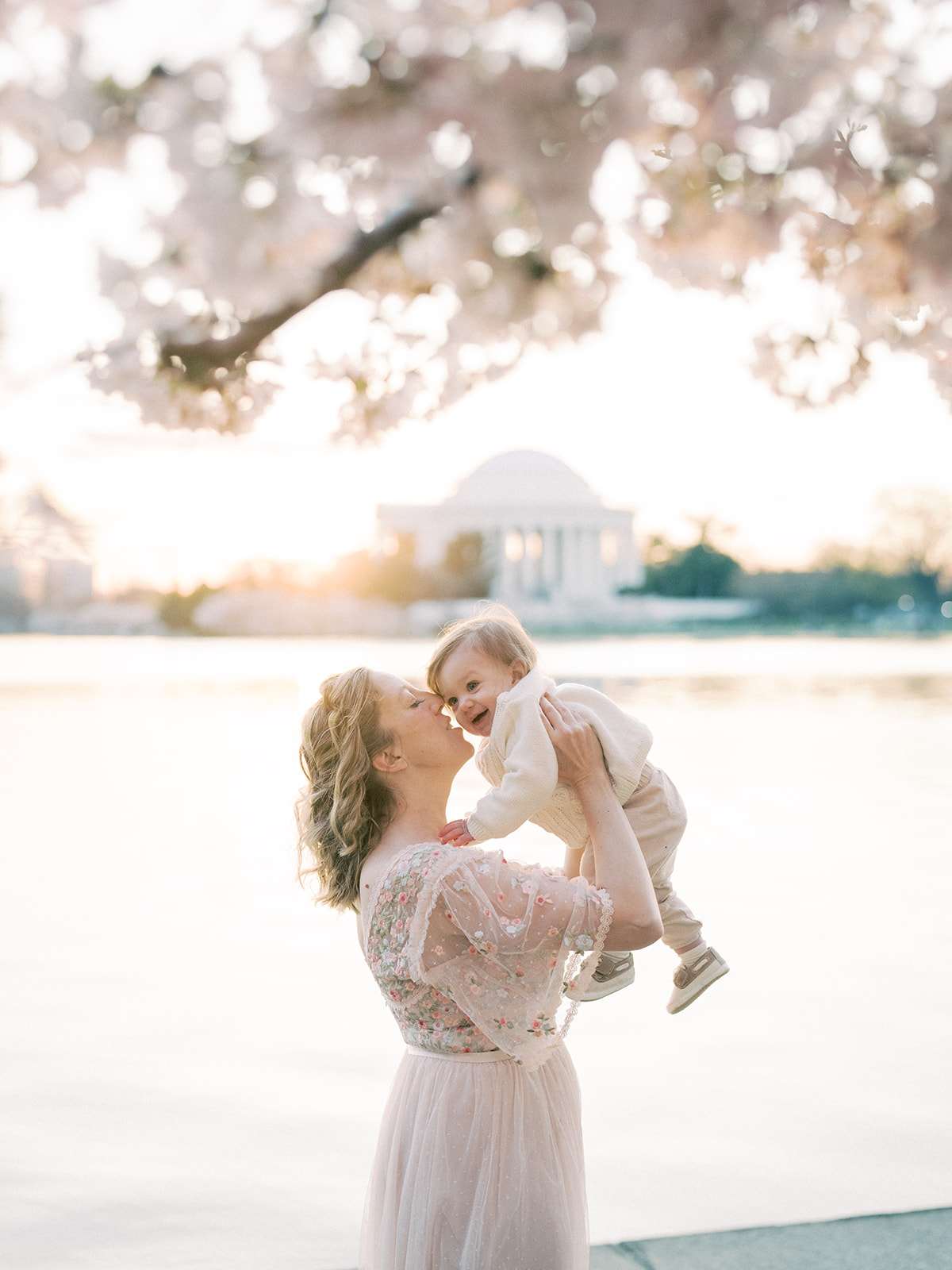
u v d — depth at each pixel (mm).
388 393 2412
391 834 2439
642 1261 3145
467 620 2740
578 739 2422
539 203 1307
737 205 1592
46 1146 3996
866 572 96125
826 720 21000
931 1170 3787
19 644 60938
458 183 1404
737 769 14414
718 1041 5055
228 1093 4469
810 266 1747
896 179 1564
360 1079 4633
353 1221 3494
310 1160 3904
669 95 1307
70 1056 4867
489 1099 2275
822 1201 3568
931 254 1613
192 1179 3754
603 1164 3863
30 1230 3422
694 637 68875
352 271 1626
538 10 1220
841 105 1469
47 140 1290
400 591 86688
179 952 6473
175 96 1268
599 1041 5078
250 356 2207
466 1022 2316
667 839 2807
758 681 31641
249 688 30438
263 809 11672
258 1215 3518
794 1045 4980
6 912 7406
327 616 77188
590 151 1275
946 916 7133
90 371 1876
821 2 1311
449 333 1974
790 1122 4191
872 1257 3143
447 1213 2230
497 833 2369
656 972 6145
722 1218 3455
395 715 2426
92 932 6910
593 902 2238
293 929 6969
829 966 6125
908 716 21781
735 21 1235
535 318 1570
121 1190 3678
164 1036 5121
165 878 8422
